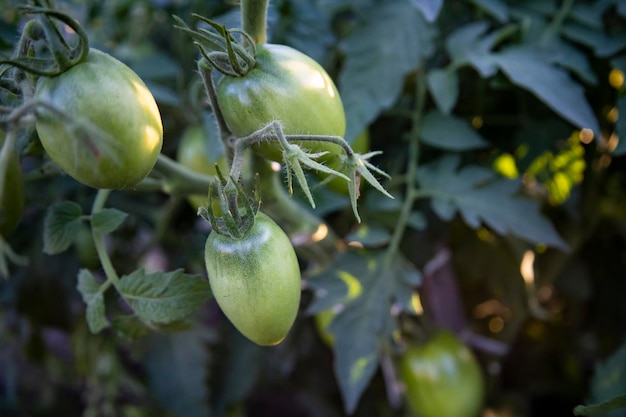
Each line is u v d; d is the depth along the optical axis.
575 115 0.43
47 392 0.86
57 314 0.61
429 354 0.57
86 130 0.26
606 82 0.50
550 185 0.53
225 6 0.55
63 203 0.35
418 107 0.50
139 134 0.28
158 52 0.57
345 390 0.45
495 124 0.54
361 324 0.46
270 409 0.95
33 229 0.58
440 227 0.54
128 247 0.65
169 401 0.60
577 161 0.53
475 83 0.53
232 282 0.31
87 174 0.29
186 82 0.58
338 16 0.57
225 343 0.67
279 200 0.43
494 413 0.76
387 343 0.50
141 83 0.29
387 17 0.47
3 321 0.71
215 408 0.65
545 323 0.78
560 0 0.49
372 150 0.55
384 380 0.70
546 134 0.50
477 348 0.72
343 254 0.47
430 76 0.47
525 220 0.46
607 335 0.67
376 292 0.46
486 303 0.71
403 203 0.51
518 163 0.51
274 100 0.32
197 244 0.67
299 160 0.28
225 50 0.33
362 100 0.46
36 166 0.55
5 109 0.29
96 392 0.65
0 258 0.34
